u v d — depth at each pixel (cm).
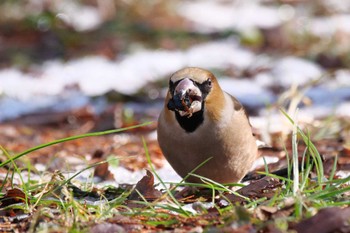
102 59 2061
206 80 739
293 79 1789
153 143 1176
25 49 2172
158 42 2236
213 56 2092
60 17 2389
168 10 2620
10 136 1339
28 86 1825
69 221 618
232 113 755
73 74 1927
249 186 726
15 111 1594
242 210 593
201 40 2303
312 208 609
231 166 770
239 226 582
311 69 1869
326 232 576
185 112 720
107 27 2356
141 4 2609
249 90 1722
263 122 1262
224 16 2717
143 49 2153
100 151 1067
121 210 679
